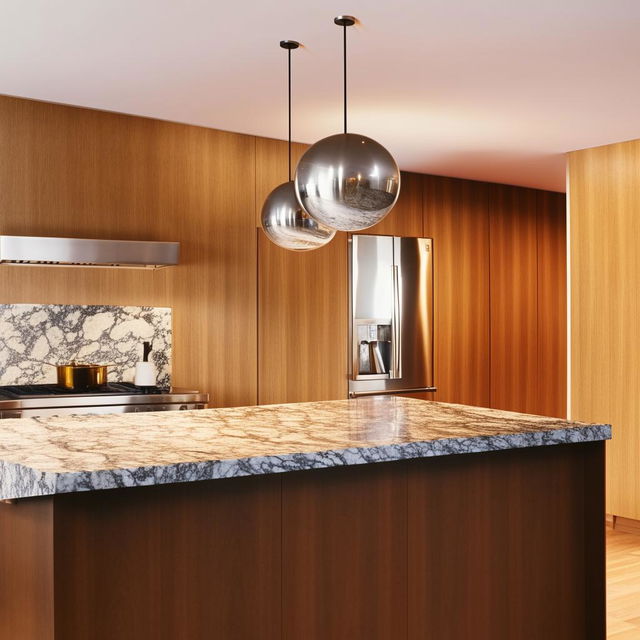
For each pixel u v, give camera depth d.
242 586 2.32
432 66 3.94
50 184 4.68
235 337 5.36
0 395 4.27
